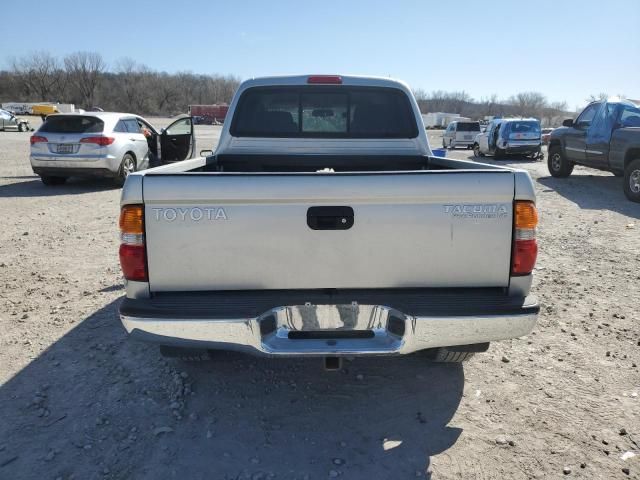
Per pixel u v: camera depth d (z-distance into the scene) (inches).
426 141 178.9
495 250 102.5
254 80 174.2
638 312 179.0
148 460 103.4
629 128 412.5
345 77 174.2
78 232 293.3
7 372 136.4
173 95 5054.1
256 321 100.4
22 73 4598.9
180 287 101.8
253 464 102.7
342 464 103.0
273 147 177.0
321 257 101.2
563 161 534.9
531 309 102.2
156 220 99.1
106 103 4719.5
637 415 119.0
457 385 132.0
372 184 98.8
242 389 130.0
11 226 307.1
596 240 280.1
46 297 190.9
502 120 858.8
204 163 159.3
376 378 135.6
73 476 98.7
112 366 140.2
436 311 101.0
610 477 99.3
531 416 118.9
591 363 143.2
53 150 431.5
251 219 99.4
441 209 100.7
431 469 101.7
